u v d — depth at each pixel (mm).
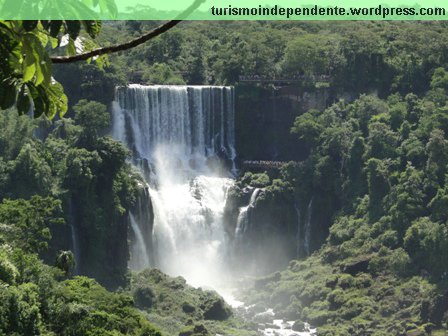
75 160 142125
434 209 146500
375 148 163750
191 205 167375
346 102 186250
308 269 155000
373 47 186625
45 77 14742
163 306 134500
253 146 180875
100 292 97188
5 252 84000
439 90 175750
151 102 174375
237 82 182750
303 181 168250
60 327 83875
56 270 94938
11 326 74875
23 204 100000
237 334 129375
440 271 138500
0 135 141250
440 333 127812
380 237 150250
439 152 154750
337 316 137000
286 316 141500
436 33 196625
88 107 151000
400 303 136000
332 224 165375
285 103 182875
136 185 155500
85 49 16844
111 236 146125
